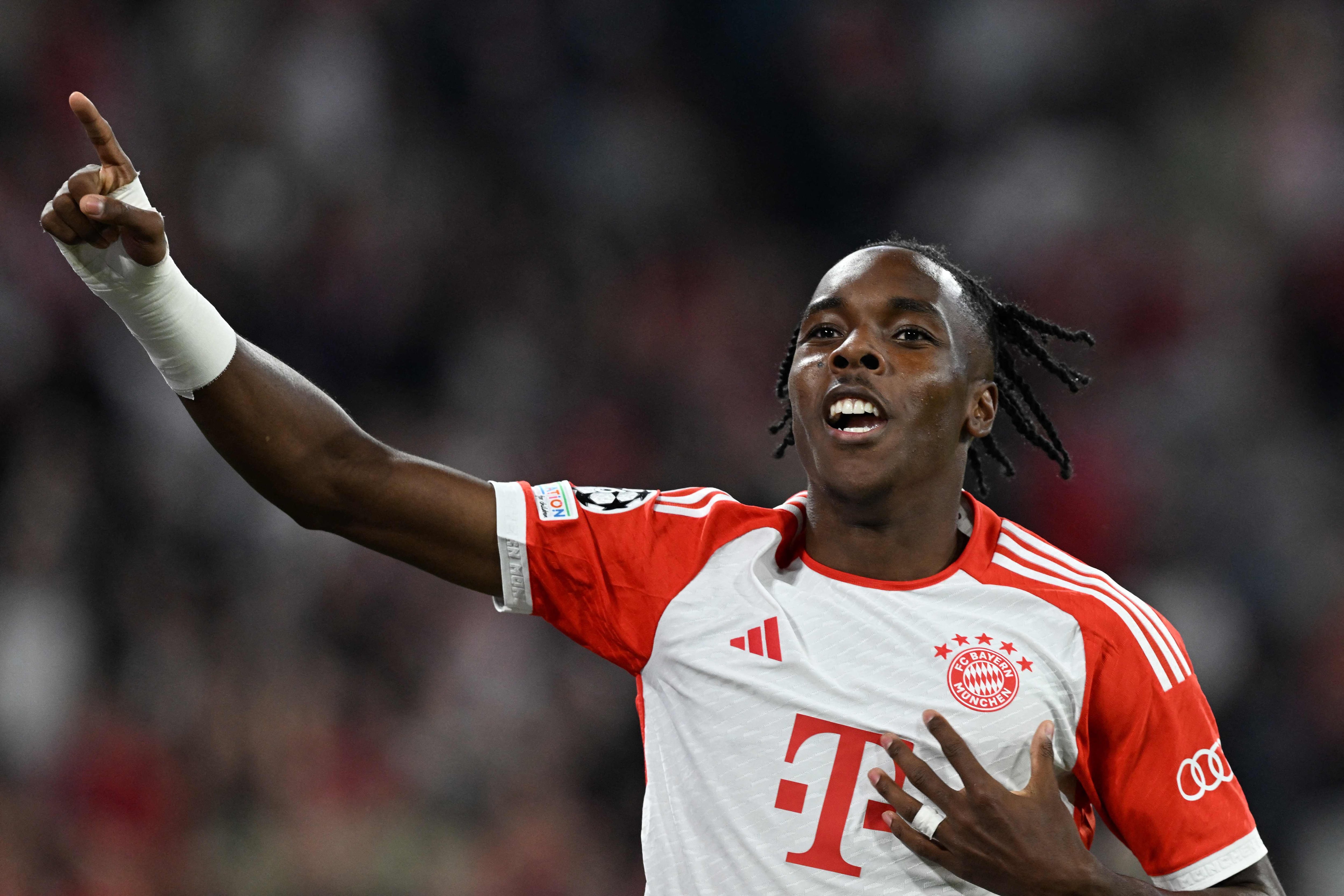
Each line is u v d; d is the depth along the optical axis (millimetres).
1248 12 42812
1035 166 41000
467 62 41156
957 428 10539
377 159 38719
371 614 29953
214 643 28609
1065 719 9656
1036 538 10602
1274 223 40188
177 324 9367
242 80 37531
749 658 9836
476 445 34969
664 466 36375
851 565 10383
